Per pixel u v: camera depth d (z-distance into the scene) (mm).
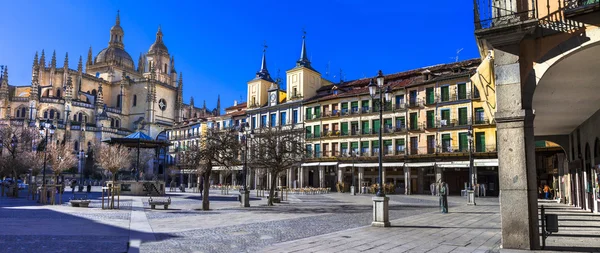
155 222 18219
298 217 20875
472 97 52406
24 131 75750
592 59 11258
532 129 10844
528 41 11133
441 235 13930
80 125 100188
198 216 21281
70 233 14133
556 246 11211
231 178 80250
